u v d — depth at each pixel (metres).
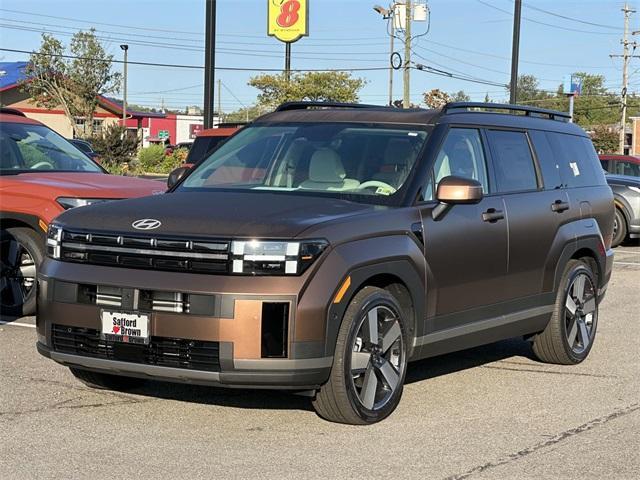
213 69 15.56
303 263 5.25
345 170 6.35
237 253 5.20
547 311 7.46
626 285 12.76
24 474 4.75
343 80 43.34
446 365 7.71
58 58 58.31
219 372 5.20
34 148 9.76
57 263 5.66
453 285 6.34
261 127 7.08
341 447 5.33
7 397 6.21
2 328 8.41
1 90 58.12
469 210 6.53
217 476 4.80
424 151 6.37
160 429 5.59
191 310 5.22
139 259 5.39
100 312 5.43
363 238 5.59
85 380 6.37
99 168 10.14
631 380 7.27
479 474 4.95
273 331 5.20
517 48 28.92
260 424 5.74
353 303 5.53
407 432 5.68
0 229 8.81
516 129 7.43
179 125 94.38
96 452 5.13
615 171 20.25
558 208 7.51
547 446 5.49
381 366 5.80
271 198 6.00
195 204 5.81
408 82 46.88
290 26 41.78
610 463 5.20
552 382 7.17
